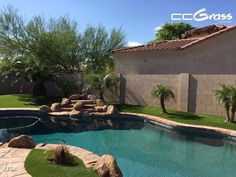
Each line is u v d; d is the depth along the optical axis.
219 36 19.94
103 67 31.97
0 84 28.55
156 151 11.40
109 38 33.00
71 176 7.15
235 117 15.02
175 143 12.52
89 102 19.41
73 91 23.91
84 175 7.23
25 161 8.10
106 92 22.50
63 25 30.16
